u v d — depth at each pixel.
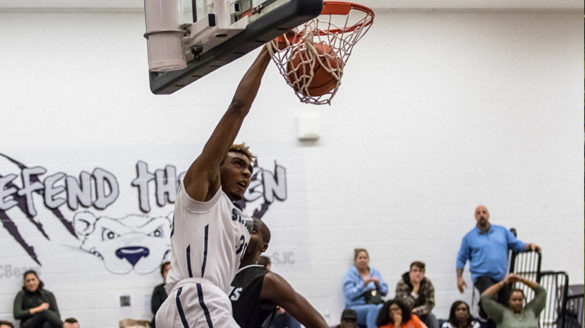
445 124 10.52
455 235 10.43
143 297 9.58
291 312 3.69
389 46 10.47
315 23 3.55
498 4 10.50
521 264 10.25
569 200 10.77
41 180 9.47
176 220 3.31
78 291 9.44
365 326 9.70
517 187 10.65
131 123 9.76
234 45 3.12
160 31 3.29
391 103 10.42
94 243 9.53
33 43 9.57
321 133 10.19
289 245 10.02
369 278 9.89
